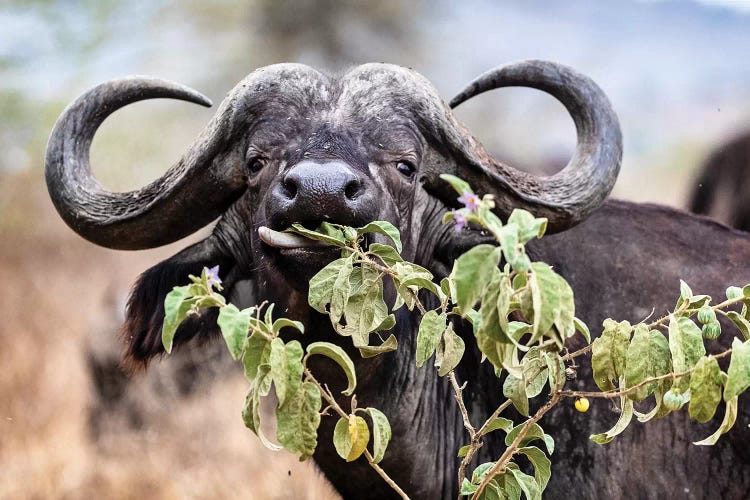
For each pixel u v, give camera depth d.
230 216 11.64
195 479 19.56
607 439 8.85
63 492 19.44
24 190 43.38
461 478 9.54
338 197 9.22
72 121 11.80
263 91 10.95
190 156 11.48
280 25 62.53
